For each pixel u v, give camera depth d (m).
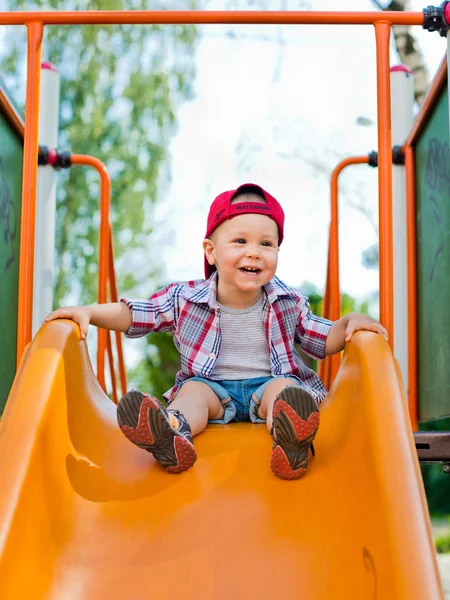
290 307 2.11
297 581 1.35
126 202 8.40
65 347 1.72
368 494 1.42
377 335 1.77
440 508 6.58
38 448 1.46
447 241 2.66
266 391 1.97
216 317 2.08
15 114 2.95
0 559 1.22
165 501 1.55
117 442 1.75
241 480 1.60
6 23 2.07
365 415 1.54
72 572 1.38
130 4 8.22
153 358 7.44
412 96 3.29
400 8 8.97
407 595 1.17
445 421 6.26
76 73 8.09
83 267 8.51
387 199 2.00
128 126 8.23
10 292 2.98
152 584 1.36
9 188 2.97
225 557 1.41
